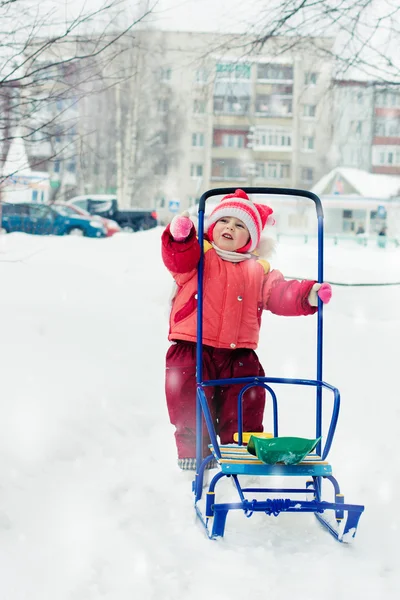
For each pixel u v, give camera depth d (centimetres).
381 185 4716
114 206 2814
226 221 391
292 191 383
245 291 383
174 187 4572
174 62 1129
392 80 1071
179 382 381
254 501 300
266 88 5144
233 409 386
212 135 5272
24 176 697
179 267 359
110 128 4022
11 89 623
